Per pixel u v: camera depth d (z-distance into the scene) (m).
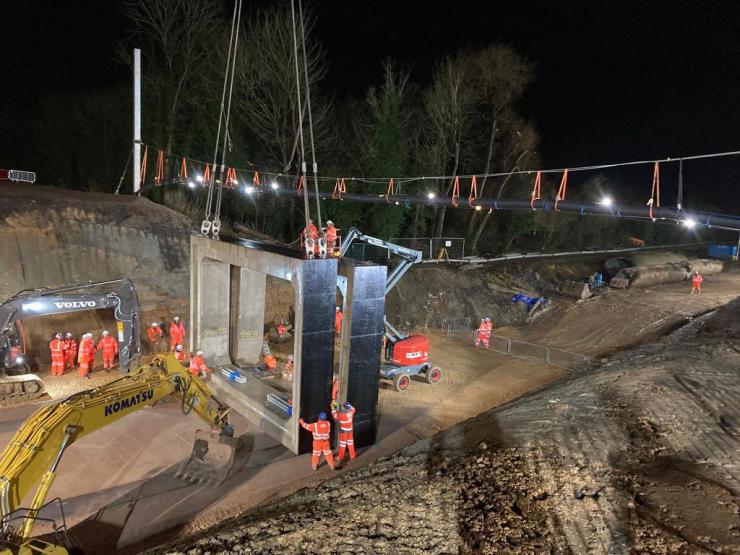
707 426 12.64
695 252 57.50
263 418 17.44
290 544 8.89
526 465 11.13
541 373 25.55
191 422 17.89
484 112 43.28
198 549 8.98
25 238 23.88
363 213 40.50
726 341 22.02
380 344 16.62
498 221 50.59
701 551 7.82
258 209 38.91
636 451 11.45
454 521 9.32
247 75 36.62
